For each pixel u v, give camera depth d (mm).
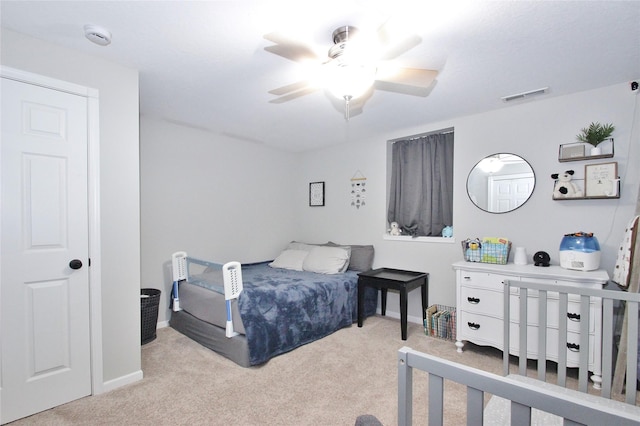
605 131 2387
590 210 2521
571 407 627
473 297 2635
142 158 3193
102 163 2049
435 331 3033
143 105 2867
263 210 4387
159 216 3330
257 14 1571
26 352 1792
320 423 1747
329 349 2727
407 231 3707
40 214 1838
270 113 3068
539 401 665
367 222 4004
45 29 1728
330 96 2615
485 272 2570
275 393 2037
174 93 2588
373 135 3885
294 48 1545
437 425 813
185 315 3076
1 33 1712
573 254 2375
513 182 2873
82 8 1543
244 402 1938
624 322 2080
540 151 2734
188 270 3271
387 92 2539
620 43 1807
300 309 2805
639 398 1981
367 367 2396
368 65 1645
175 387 2104
